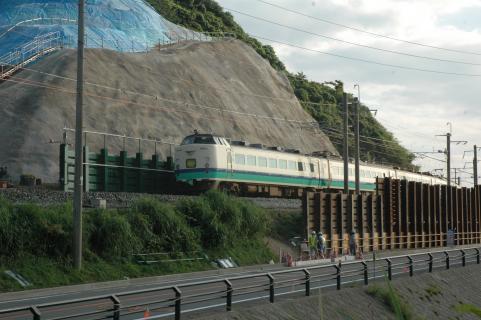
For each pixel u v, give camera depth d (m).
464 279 38.03
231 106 97.62
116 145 72.19
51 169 63.66
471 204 79.38
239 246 41.41
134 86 85.69
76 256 30.77
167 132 80.06
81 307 20.02
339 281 26.12
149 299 22.34
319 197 50.12
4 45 96.31
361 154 124.94
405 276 32.88
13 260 29.14
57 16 105.69
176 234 36.81
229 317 19.09
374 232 58.62
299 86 139.62
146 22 113.38
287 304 22.20
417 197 67.44
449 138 83.75
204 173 50.34
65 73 80.06
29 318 18.53
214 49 111.19
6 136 67.19
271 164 57.19
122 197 41.81
